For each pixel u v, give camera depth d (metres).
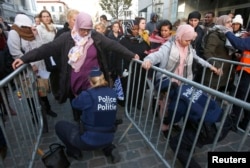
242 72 2.71
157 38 3.22
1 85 1.41
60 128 2.14
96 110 1.88
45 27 3.18
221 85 3.36
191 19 3.59
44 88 2.86
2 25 4.52
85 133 1.95
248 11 7.75
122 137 2.60
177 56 2.41
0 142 2.18
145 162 2.29
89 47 2.24
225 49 3.25
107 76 2.54
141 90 3.08
